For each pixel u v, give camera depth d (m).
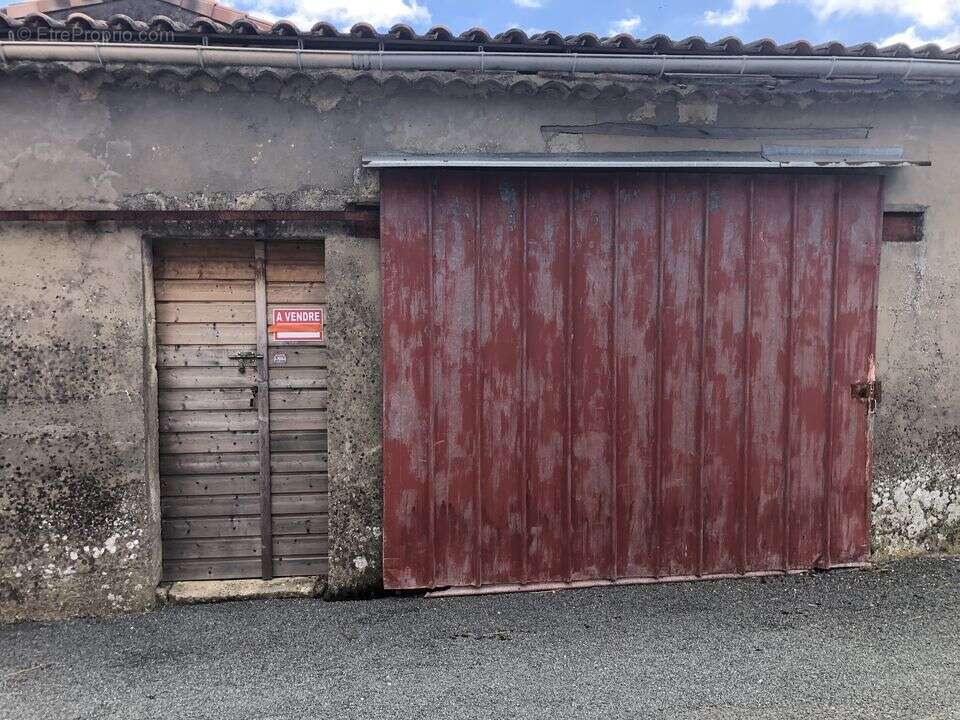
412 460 3.61
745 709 2.60
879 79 3.66
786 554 3.88
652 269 3.71
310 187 3.53
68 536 3.47
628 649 3.07
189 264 3.66
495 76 3.47
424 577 3.65
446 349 3.59
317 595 3.66
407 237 3.53
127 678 2.88
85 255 3.43
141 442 3.51
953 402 4.00
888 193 3.87
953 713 2.56
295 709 2.64
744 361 3.79
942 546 4.06
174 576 3.76
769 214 3.77
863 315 3.87
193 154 3.46
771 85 3.66
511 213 3.60
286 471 3.78
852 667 2.89
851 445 3.91
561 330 3.67
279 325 3.72
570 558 3.73
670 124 3.71
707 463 3.80
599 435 3.73
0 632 3.32
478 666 2.94
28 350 3.41
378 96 3.53
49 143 3.38
